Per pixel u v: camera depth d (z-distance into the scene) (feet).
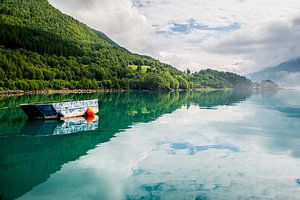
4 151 90.22
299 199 58.65
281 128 136.15
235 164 79.66
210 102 307.99
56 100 288.92
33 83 424.46
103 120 155.74
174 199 57.77
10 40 587.27
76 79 561.43
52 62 572.92
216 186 64.28
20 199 56.80
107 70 649.20
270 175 71.46
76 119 156.87
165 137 113.09
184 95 470.80
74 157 84.64
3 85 375.25
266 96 475.31
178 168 75.72
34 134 116.16
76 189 61.82
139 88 620.08
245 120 162.40
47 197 57.82
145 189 62.28
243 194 60.49
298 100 355.56
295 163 81.20
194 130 128.88
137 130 127.24
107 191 61.05
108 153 89.04
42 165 77.05
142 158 84.17
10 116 160.56
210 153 90.22
